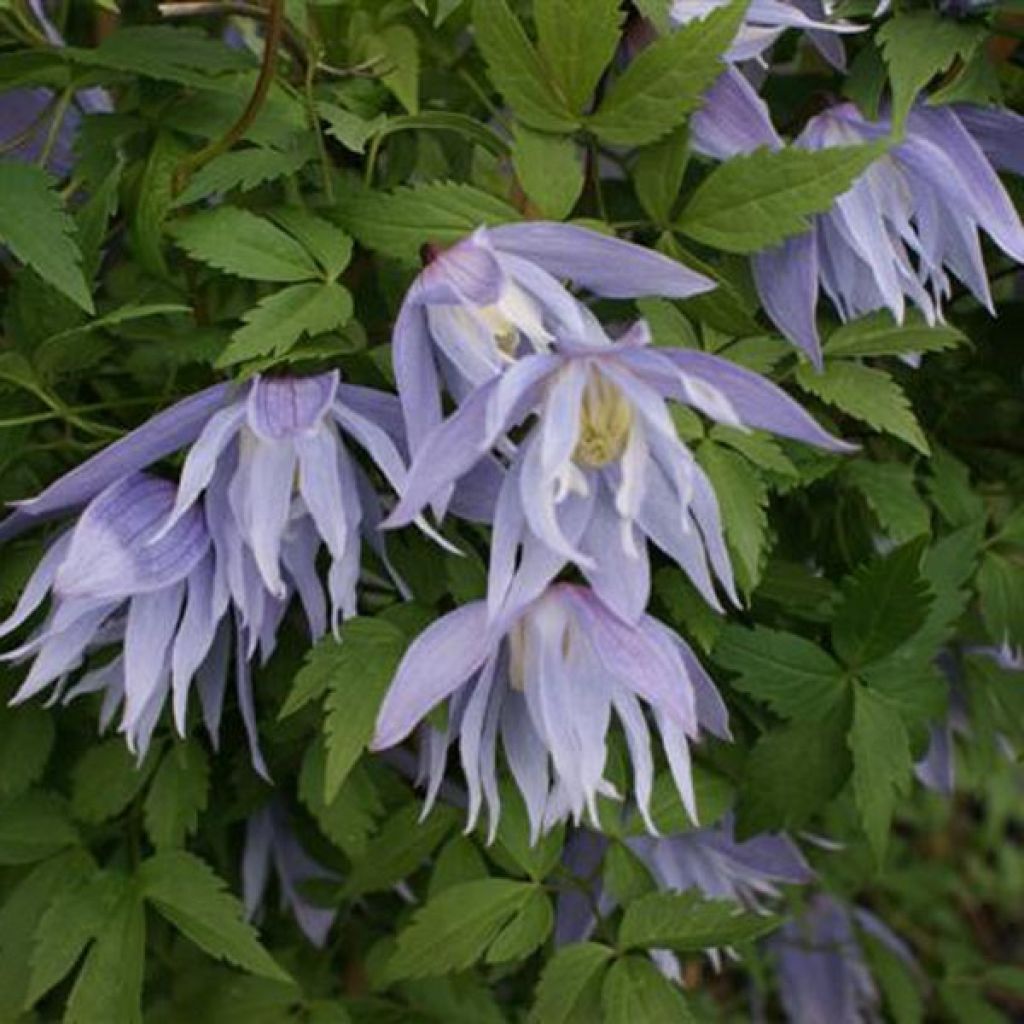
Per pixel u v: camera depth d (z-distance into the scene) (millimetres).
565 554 446
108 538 473
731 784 564
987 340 588
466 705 499
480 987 622
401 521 443
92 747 559
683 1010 530
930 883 847
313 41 513
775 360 507
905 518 547
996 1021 759
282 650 548
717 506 470
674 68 484
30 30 513
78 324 493
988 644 603
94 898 536
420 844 562
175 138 507
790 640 533
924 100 522
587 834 578
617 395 457
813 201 484
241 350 466
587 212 535
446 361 469
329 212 495
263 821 615
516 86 490
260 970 532
